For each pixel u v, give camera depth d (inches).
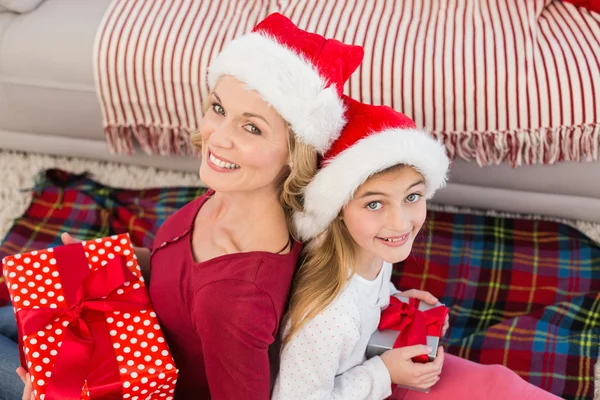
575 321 66.8
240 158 40.6
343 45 42.4
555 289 70.3
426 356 49.6
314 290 44.6
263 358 42.8
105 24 73.6
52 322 45.6
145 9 75.5
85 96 76.0
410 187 43.0
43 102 77.6
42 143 82.6
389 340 51.1
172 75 71.6
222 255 43.3
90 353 44.0
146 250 56.1
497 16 73.1
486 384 51.7
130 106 74.8
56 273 48.0
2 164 83.0
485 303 70.2
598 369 63.3
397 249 44.7
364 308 47.5
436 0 76.3
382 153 40.9
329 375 45.3
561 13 73.8
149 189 81.4
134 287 47.8
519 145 69.4
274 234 44.2
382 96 69.6
